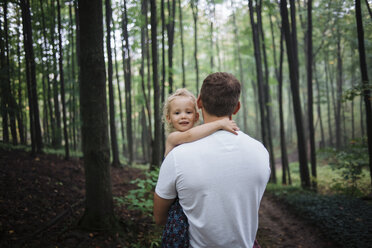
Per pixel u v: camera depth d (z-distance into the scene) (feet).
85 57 10.09
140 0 23.97
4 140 21.48
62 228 10.95
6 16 18.43
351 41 27.99
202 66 43.78
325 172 31.53
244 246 3.09
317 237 13.35
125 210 13.96
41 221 11.32
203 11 32.27
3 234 9.73
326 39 30.83
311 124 22.59
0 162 16.38
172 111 3.91
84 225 10.75
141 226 12.35
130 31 22.86
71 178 17.38
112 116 24.85
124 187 18.60
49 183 15.38
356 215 14.28
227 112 3.39
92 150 10.55
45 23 21.65
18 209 11.73
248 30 26.99
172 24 25.96
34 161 18.48
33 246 9.37
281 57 25.49
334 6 25.08
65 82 24.58
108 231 10.71
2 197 12.34
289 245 12.63
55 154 22.44
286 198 19.74
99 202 10.78
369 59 28.04
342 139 48.75
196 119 3.95
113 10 23.40
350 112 52.13
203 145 3.11
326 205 16.47
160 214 3.44
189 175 2.99
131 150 31.89
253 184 3.14
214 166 3.01
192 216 3.11
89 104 10.33
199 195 2.99
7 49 18.65
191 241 3.17
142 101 32.35
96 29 10.04
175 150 3.17
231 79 3.39
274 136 71.67
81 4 9.89
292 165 44.60
